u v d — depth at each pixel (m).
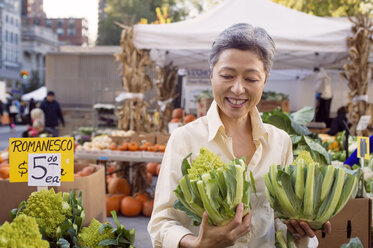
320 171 1.25
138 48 5.36
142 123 5.66
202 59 8.33
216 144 1.38
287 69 9.84
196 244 1.13
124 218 4.88
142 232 4.30
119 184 5.21
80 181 2.03
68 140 1.67
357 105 5.43
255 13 5.67
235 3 5.69
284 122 3.01
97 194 2.20
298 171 1.25
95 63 11.16
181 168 1.27
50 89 11.24
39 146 1.66
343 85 9.93
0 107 18.34
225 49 1.25
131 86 5.54
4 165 3.05
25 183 2.05
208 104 6.52
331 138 4.82
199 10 23.77
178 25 5.41
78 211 1.65
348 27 5.16
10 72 48.38
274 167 1.27
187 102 10.24
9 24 61.16
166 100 8.04
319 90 9.55
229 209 1.09
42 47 69.25
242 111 1.31
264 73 1.29
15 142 1.64
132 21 5.30
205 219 1.11
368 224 2.06
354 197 2.05
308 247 1.41
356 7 13.50
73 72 11.20
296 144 2.49
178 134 1.41
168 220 1.30
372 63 6.17
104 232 1.64
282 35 5.07
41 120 6.68
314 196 1.23
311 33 5.10
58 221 1.54
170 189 1.31
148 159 4.71
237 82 1.25
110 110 9.84
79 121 11.16
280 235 1.36
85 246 1.60
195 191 1.12
